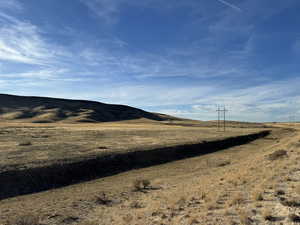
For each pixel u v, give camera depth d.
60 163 26.14
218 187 14.47
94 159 29.50
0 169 22.17
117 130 79.88
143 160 33.97
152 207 12.65
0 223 12.98
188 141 49.84
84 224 11.87
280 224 7.74
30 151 32.22
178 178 23.66
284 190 11.32
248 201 10.48
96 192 19.61
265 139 70.50
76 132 66.25
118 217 12.26
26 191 20.39
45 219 13.40
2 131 60.41
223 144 54.38
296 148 28.78
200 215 9.63
